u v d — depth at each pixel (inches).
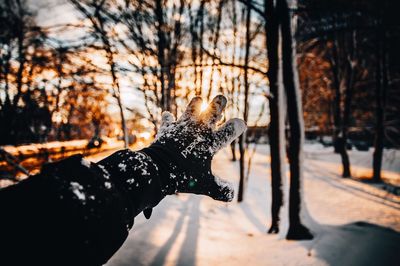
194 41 245.0
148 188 28.9
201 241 195.9
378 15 217.3
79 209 22.2
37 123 308.5
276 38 219.8
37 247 19.7
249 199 368.5
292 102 216.8
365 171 680.4
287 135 615.8
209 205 298.2
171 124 38.5
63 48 211.5
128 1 211.6
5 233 19.3
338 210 339.9
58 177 23.4
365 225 231.5
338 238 194.2
